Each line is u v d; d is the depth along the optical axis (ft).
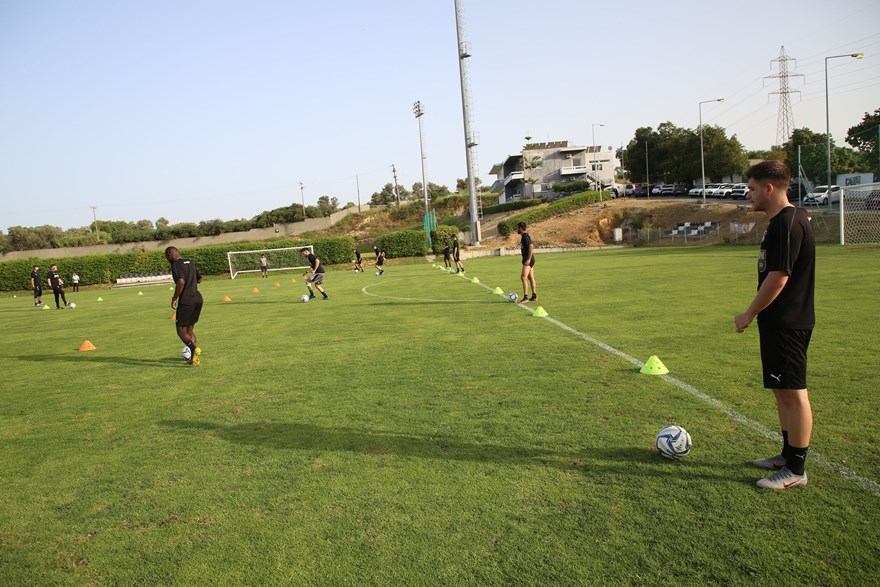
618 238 173.58
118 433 17.39
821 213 116.16
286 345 31.86
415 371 23.06
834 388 17.16
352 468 13.34
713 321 30.91
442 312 41.93
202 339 36.29
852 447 12.81
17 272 136.15
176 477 13.53
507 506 11.03
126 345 36.27
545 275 72.08
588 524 10.18
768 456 12.67
